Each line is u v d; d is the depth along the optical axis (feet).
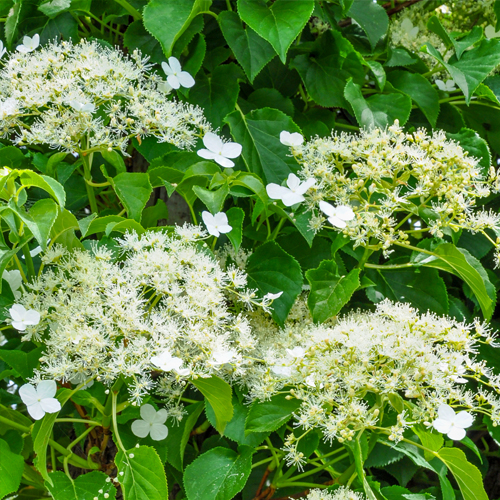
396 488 3.95
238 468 3.84
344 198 3.91
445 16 4.77
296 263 3.99
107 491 3.72
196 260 3.77
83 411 4.03
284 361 3.77
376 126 4.14
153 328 3.64
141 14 4.21
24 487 4.03
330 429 3.68
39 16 4.26
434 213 3.97
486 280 4.08
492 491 4.66
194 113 3.99
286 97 4.31
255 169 4.08
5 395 4.11
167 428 3.84
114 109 3.90
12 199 3.61
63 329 3.68
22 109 3.92
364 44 4.45
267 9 4.04
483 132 4.55
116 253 3.87
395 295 4.19
